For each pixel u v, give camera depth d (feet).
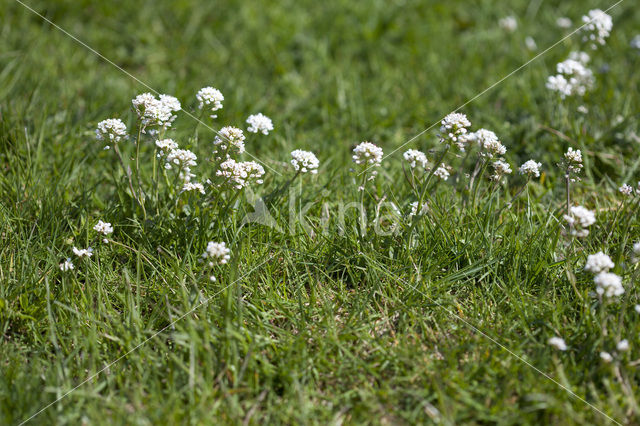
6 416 7.35
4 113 13.12
